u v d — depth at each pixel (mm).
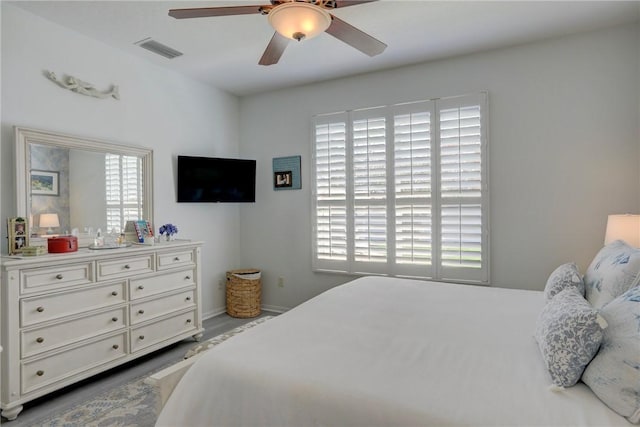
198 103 3939
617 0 2426
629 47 2758
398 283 2588
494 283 3238
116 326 2676
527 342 1489
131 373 2727
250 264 4469
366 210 3713
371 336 1568
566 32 2887
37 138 2562
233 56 3283
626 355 1021
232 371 1290
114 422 2088
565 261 2982
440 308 1981
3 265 2086
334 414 1097
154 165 3443
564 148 2971
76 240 2611
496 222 3215
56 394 2404
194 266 3350
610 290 1458
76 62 2816
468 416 992
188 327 3279
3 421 2098
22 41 2506
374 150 3674
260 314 4199
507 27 2789
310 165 4047
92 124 2934
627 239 2336
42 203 2598
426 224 3443
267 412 1181
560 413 994
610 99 2822
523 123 3100
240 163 4070
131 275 2779
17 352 2135
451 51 3203
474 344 1473
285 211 4223
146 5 2439
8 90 2438
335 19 1863
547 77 3012
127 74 3203
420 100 3471
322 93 3965
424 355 1368
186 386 1342
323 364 1298
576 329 1132
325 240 3945
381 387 1139
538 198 3064
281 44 2191
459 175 3303
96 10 2504
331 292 2354
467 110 3277
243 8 1765
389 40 2982
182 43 3016
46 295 2271
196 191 3758
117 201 3115
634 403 966
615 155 2814
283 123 4211
